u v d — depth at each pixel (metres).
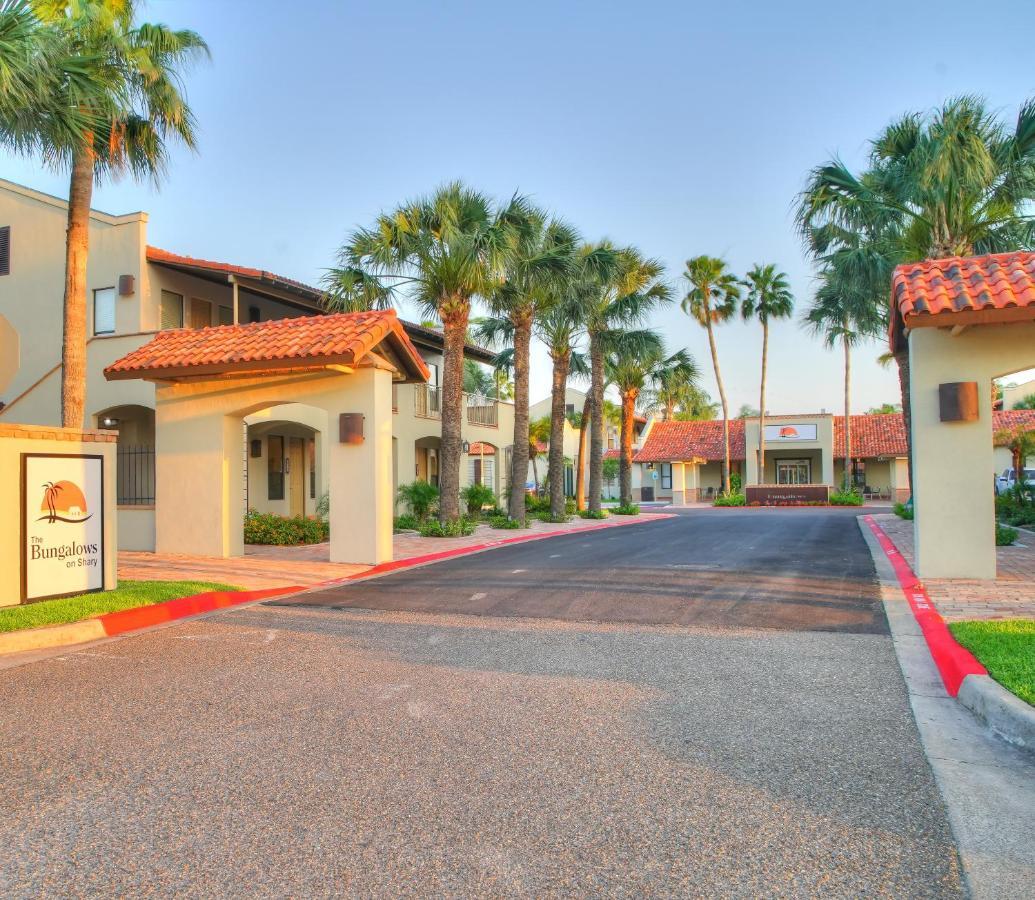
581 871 3.12
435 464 30.84
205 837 3.45
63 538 9.27
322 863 3.21
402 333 14.29
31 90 9.51
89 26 11.55
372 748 4.54
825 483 43.88
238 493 14.69
